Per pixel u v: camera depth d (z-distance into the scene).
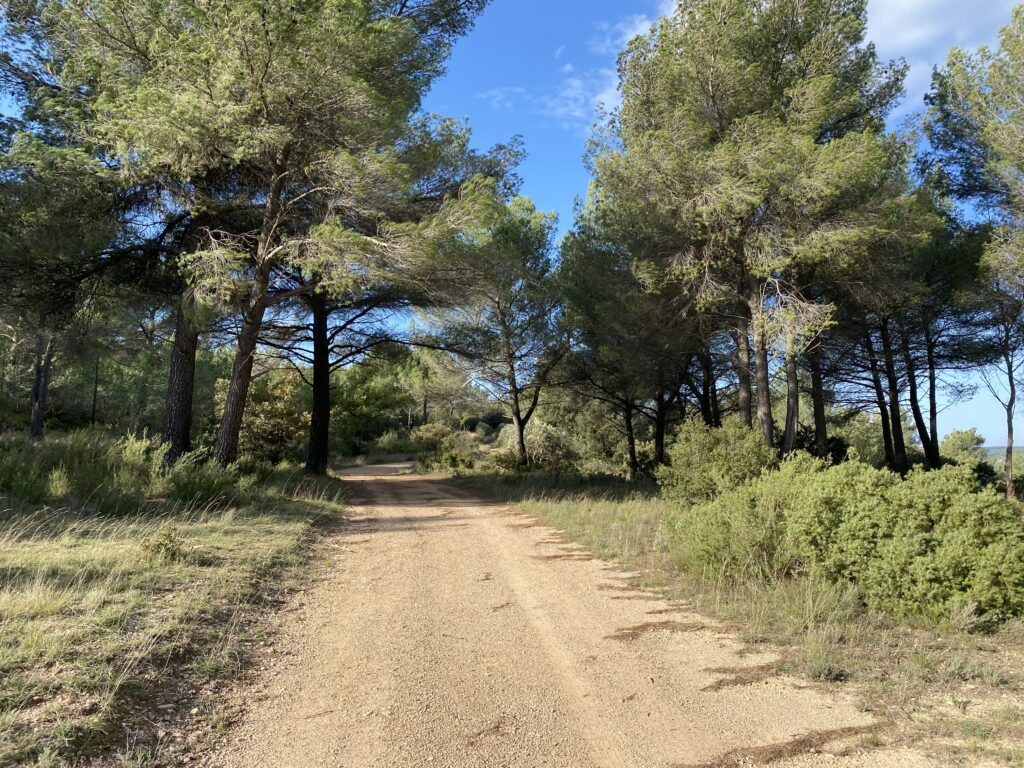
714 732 3.45
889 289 14.30
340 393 34.41
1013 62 12.95
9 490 8.95
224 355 43.22
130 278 15.09
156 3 12.05
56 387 33.44
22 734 3.03
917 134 13.89
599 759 3.20
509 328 25.17
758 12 13.71
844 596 5.46
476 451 46.62
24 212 11.98
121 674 3.74
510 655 4.73
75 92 12.99
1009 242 13.88
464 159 16.06
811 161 12.05
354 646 4.93
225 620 5.17
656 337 17.41
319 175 13.03
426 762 3.17
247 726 3.56
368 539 9.84
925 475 5.71
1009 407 18.14
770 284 14.33
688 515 7.73
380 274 12.47
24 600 4.64
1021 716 3.48
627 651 4.79
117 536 7.43
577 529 10.23
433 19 16.47
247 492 12.16
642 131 14.95
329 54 11.71
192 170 12.36
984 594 4.92
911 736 3.31
